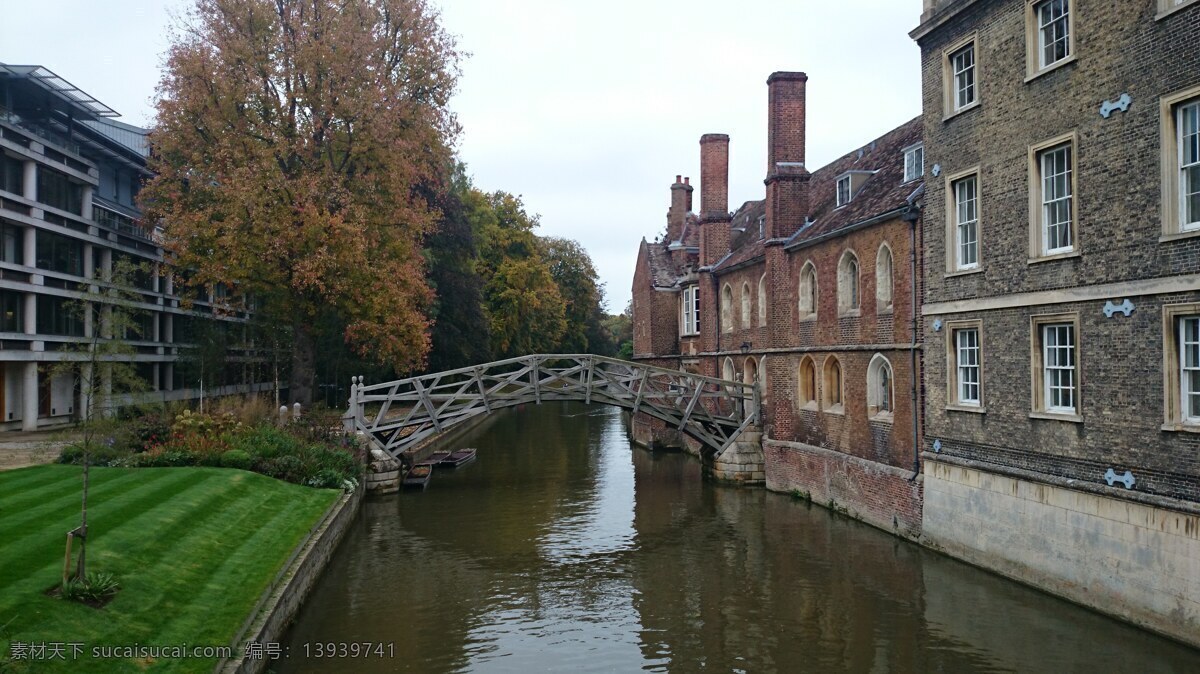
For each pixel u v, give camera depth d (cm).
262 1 2452
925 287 1548
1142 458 1046
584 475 2670
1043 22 1244
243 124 2461
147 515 1227
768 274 2339
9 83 2845
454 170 5219
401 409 3844
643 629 1195
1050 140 1209
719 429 2534
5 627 755
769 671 1027
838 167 2627
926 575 1388
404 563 1570
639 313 3981
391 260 2598
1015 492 1291
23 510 1180
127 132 3962
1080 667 983
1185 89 975
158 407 1922
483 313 4431
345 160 2588
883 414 1758
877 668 1021
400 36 2709
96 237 3022
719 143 3056
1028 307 1260
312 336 2642
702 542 1716
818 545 1638
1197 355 985
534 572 1507
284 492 1652
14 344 2555
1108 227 1101
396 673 1021
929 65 1539
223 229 2389
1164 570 1006
